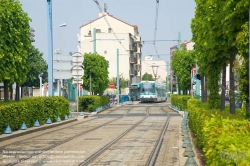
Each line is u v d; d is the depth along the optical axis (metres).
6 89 36.31
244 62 18.62
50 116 43.81
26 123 36.91
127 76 159.00
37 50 94.75
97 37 155.75
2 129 31.61
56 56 55.78
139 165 19.77
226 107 35.09
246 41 17.62
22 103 35.97
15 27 34.66
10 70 34.22
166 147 26.31
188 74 73.38
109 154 23.23
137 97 131.25
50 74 47.31
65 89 116.62
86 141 29.27
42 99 41.78
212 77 34.47
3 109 31.42
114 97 113.75
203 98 48.50
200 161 19.73
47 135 33.50
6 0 34.16
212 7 20.89
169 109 80.94
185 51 74.19
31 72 93.12
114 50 157.62
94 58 77.81
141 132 35.97
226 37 21.70
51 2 47.03
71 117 52.91
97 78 78.12
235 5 17.55
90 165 19.78
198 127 24.03
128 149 25.23
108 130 38.09
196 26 31.06
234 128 13.30
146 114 64.31
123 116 59.88
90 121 50.62
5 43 33.56
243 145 10.51
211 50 24.55
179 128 39.75
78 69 57.25
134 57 173.12
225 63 30.30
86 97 70.12
